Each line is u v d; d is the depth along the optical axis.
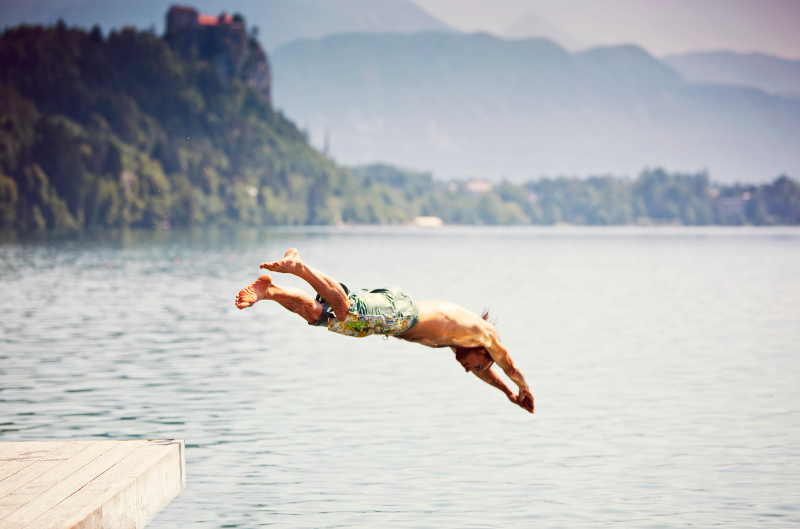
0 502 7.82
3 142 190.00
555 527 10.04
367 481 11.62
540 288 45.50
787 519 10.31
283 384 18.03
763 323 29.67
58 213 175.38
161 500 9.45
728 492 11.27
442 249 107.50
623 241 154.50
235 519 10.21
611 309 34.50
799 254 95.81
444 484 11.55
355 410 15.68
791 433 14.20
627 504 10.82
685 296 41.00
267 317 30.31
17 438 13.23
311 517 10.29
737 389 17.86
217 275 52.88
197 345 23.36
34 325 27.31
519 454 12.96
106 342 23.67
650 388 17.95
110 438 13.34
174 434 13.76
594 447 13.38
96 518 7.63
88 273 53.72
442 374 19.44
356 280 51.28
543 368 20.42
